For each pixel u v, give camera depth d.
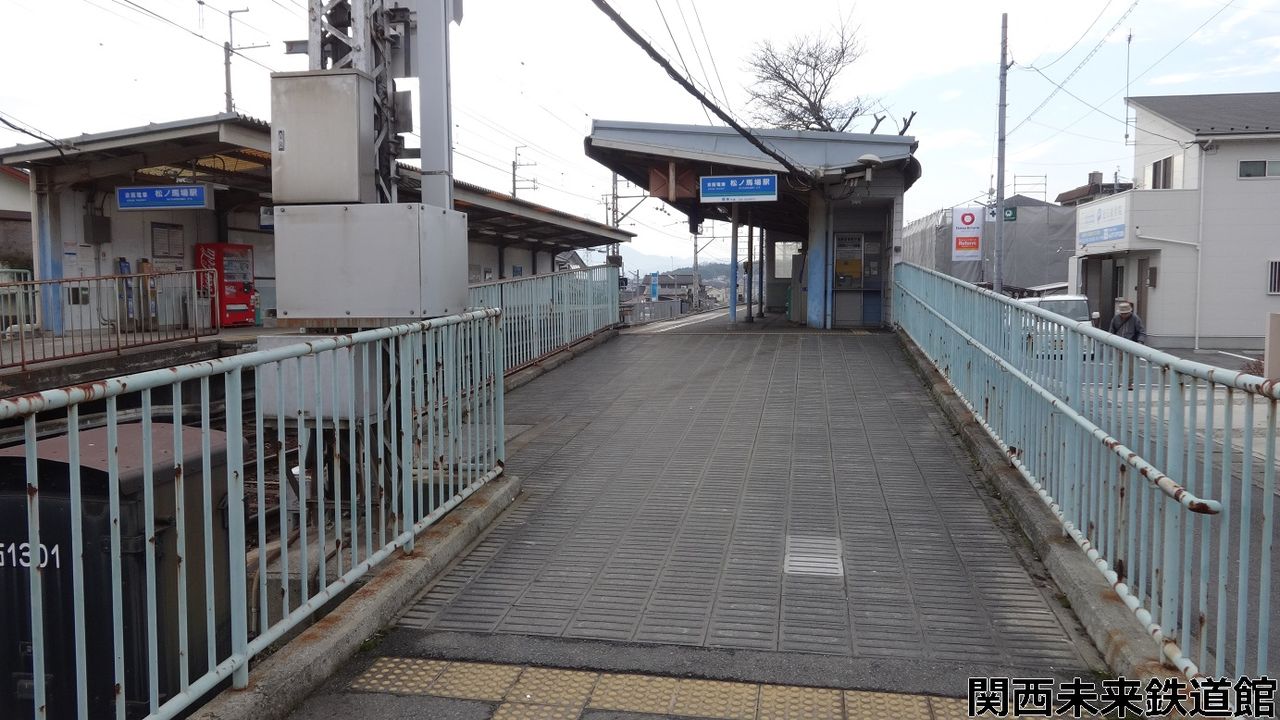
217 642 3.96
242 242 20.66
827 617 4.36
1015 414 6.41
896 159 16.56
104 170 15.70
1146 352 3.82
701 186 17.48
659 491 6.54
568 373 12.41
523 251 33.75
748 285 23.31
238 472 3.41
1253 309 24.77
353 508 4.36
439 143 6.04
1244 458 3.03
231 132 14.59
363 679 3.80
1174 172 26.36
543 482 6.85
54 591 3.36
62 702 3.35
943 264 33.50
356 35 5.60
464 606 4.56
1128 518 4.04
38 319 10.60
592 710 3.53
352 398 4.41
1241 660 2.98
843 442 7.90
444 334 5.48
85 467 3.32
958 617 4.33
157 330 12.50
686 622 4.33
